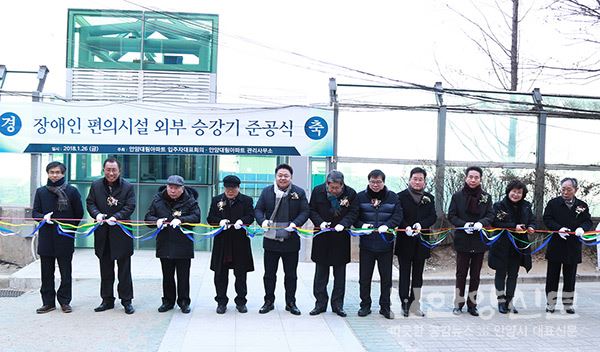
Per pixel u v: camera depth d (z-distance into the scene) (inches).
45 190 242.7
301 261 380.5
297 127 372.2
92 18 433.7
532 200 394.6
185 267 246.2
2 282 305.0
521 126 401.7
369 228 240.5
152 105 369.4
